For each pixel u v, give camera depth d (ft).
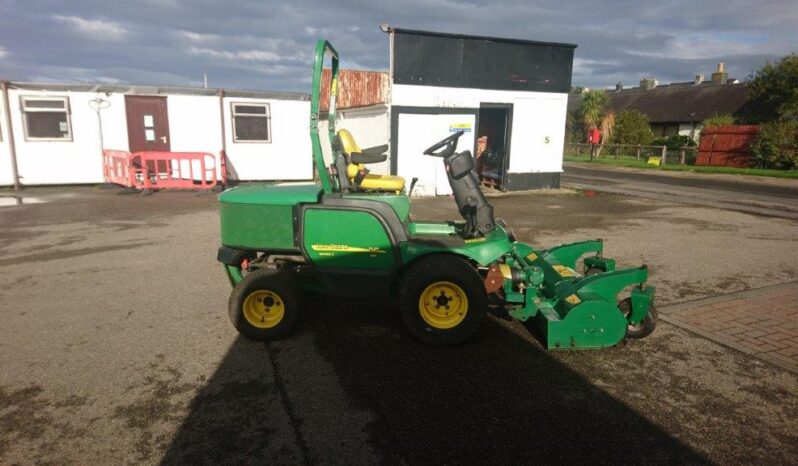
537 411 10.57
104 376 11.99
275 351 13.35
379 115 41.45
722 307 16.47
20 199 39.27
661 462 9.00
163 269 20.79
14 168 44.50
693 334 14.39
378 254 13.66
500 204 38.60
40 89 44.14
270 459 9.04
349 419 10.26
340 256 13.76
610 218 32.83
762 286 18.69
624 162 91.97
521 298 14.05
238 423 10.12
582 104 121.29
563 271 15.26
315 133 13.96
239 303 13.75
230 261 14.52
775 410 10.59
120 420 10.23
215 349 13.47
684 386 11.55
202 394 11.21
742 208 37.68
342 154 14.83
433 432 9.84
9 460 8.99
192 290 18.21
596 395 11.18
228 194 14.43
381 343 13.89
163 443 9.50
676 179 61.82
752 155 76.59
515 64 42.37
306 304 16.02
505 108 43.16
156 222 30.66
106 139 46.47
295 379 11.88
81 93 45.09
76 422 10.16
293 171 52.03
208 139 48.83
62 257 22.62
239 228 14.24
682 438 9.68
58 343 13.78
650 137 115.34
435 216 32.53
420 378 11.94
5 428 9.95
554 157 46.21
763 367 12.43
